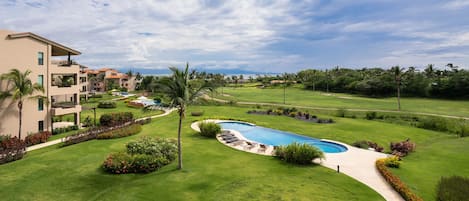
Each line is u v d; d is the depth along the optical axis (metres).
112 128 34.19
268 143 31.47
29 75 31.31
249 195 15.34
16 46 29.97
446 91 82.31
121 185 16.64
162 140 23.48
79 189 16.02
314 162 21.83
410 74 96.06
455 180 16.02
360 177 18.58
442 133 36.66
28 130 31.25
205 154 23.53
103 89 124.75
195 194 15.44
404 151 25.38
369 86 96.06
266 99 85.75
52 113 34.50
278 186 16.67
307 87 132.12
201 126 31.53
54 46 35.38
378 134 34.00
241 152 24.52
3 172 18.47
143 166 18.61
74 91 38.53
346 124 40.44
